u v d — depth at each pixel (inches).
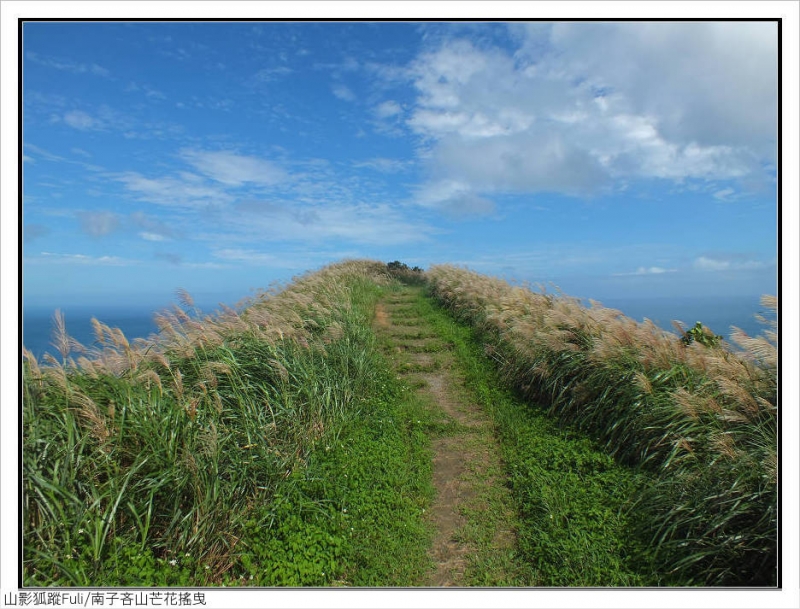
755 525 159.2
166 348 259.6
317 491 219.9
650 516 188.5
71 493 165.0
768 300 205.6
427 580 180.1
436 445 283.9
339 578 179.0
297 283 644.7
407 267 1234.6
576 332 327.6
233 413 239.3
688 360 249.4
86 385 197.5
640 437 237.9
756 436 191.0
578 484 225.8
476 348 460.1
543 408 310.5
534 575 179.2
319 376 304.3
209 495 185.2
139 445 189.5
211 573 175.2
